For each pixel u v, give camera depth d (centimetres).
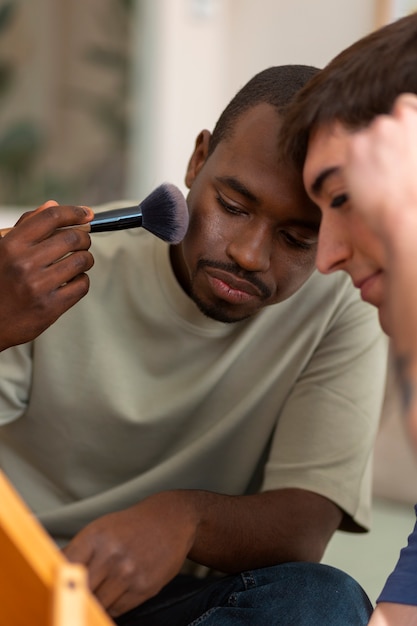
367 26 275
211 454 129
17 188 327
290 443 127
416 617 94
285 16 290
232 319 113
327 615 107
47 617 60
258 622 107
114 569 96
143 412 127
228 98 303
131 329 128
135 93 309
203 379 126
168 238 108
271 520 117
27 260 102
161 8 303
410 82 79
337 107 81
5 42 322
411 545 98
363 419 129
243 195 104
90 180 322
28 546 58
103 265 128
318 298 129
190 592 125
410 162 66
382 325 79
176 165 311
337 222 79
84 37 315
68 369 127
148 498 107
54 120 324
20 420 131
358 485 127
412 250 65
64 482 132
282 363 129
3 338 104
